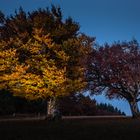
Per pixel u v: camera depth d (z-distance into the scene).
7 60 38.75
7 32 41.41
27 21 41.38
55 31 40.19
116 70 45.41
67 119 40.50
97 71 45.38
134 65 45.56
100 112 69.06
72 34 41.19
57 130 22.80
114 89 45.91
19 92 38.78
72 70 39.97
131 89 45.50
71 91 40.00
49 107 40.59
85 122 33.12
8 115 55.50
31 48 38.97
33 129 23.70
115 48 45.91
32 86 38.44
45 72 37.91
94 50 45.72
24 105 60.16
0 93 57.22
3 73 39.22
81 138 17.84
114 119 39.66
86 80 44.59
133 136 18.42
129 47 46.41
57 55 38.88
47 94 38.62
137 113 45.38
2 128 24.83
